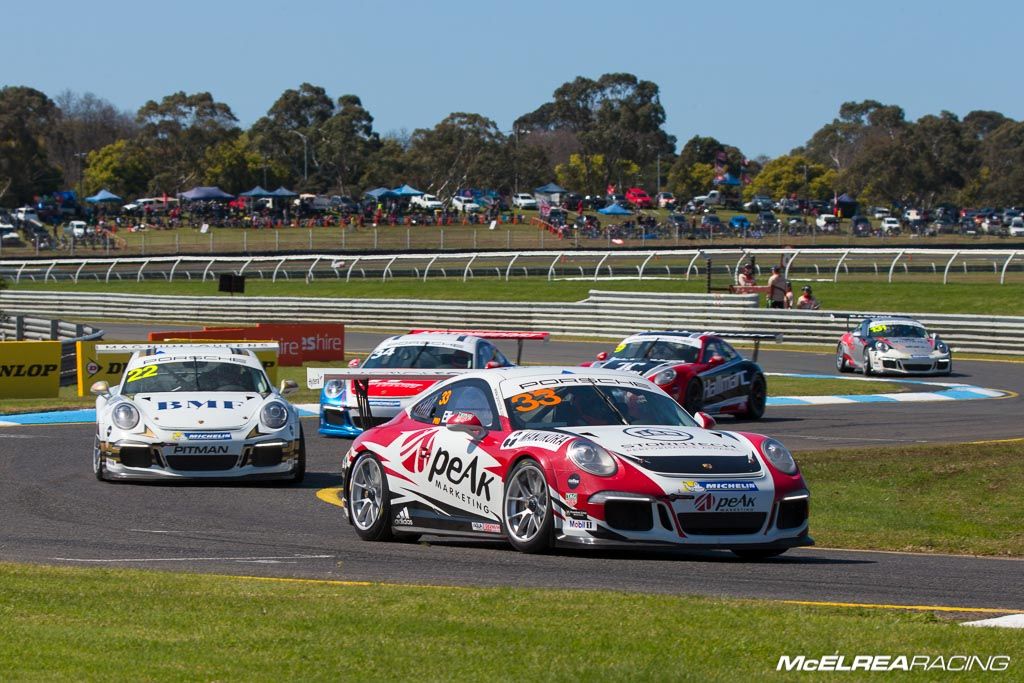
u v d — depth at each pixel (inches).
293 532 1509.6
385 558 1288.1
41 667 763.4
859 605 1027.3
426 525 1379.2
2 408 3147.1
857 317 5275.6
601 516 1194.6
